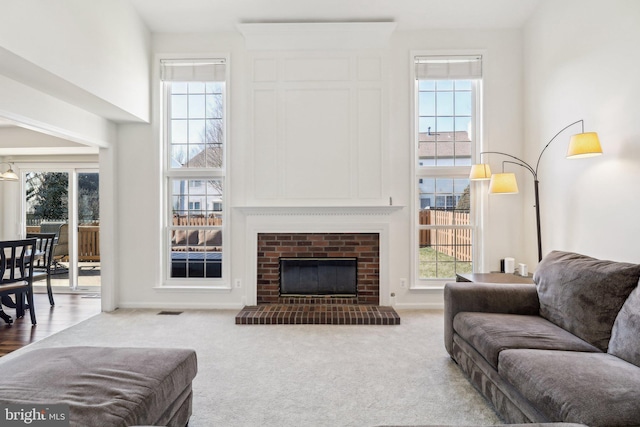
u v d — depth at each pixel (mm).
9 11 2287
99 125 3922
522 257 4207
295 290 4301
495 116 4211
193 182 4422
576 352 1919
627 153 2713
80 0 2965
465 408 2135
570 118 3357
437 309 4215
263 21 4117
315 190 4172
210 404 2174
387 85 4148
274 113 4172
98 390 1460
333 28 4074
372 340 3242
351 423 1987
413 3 3898
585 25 3139
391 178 4219
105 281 4168
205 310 4184
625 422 1320
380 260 4176
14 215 5711
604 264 2209
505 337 2094
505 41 4195
